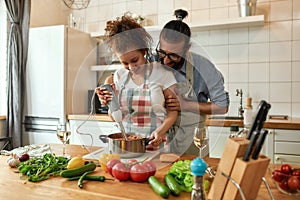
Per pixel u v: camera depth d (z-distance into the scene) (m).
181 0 3.12
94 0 3.56
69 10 3.71
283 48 2.75
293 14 2.72
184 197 0.89
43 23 3.38
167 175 0.99
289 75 2.74
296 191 0.89
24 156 1.30
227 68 2.94
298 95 2.71
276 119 2.48
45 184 1.02
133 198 0.88
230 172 0.75
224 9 2.95
